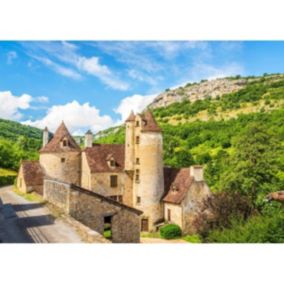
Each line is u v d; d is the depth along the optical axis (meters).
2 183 58.72
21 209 22.75
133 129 40.41
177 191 36.75
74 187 18.58
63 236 15.52
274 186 37.41
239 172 38.34
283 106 83.56
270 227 15.11
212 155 64.38
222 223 19.52
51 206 22.14
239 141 40.56
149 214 37.78
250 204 21.11
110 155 40.91
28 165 42.03
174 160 64.81
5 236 15.58
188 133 86.81
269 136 40.62
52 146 41.97
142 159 38.69
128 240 19.66
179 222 34.97
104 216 18.97
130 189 40.34
